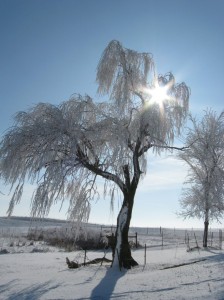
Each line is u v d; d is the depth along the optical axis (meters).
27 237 39.09
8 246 30.95
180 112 18.45
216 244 34.28
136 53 18.23
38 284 13.38
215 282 12.00
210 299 9.90
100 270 16.83
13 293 11.97
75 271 16.61
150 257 22.59
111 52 18.05
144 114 17.17
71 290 12.23
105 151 18.20
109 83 18.08
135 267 17.52
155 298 10.52
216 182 28.81
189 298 10.17
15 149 16.39
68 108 17.31
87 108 18.02
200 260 18.25
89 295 11.43
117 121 17.23
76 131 16.50
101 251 29.67
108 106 18.61
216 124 28.52
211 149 25.41
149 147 18.48
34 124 16.67
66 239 32.81
